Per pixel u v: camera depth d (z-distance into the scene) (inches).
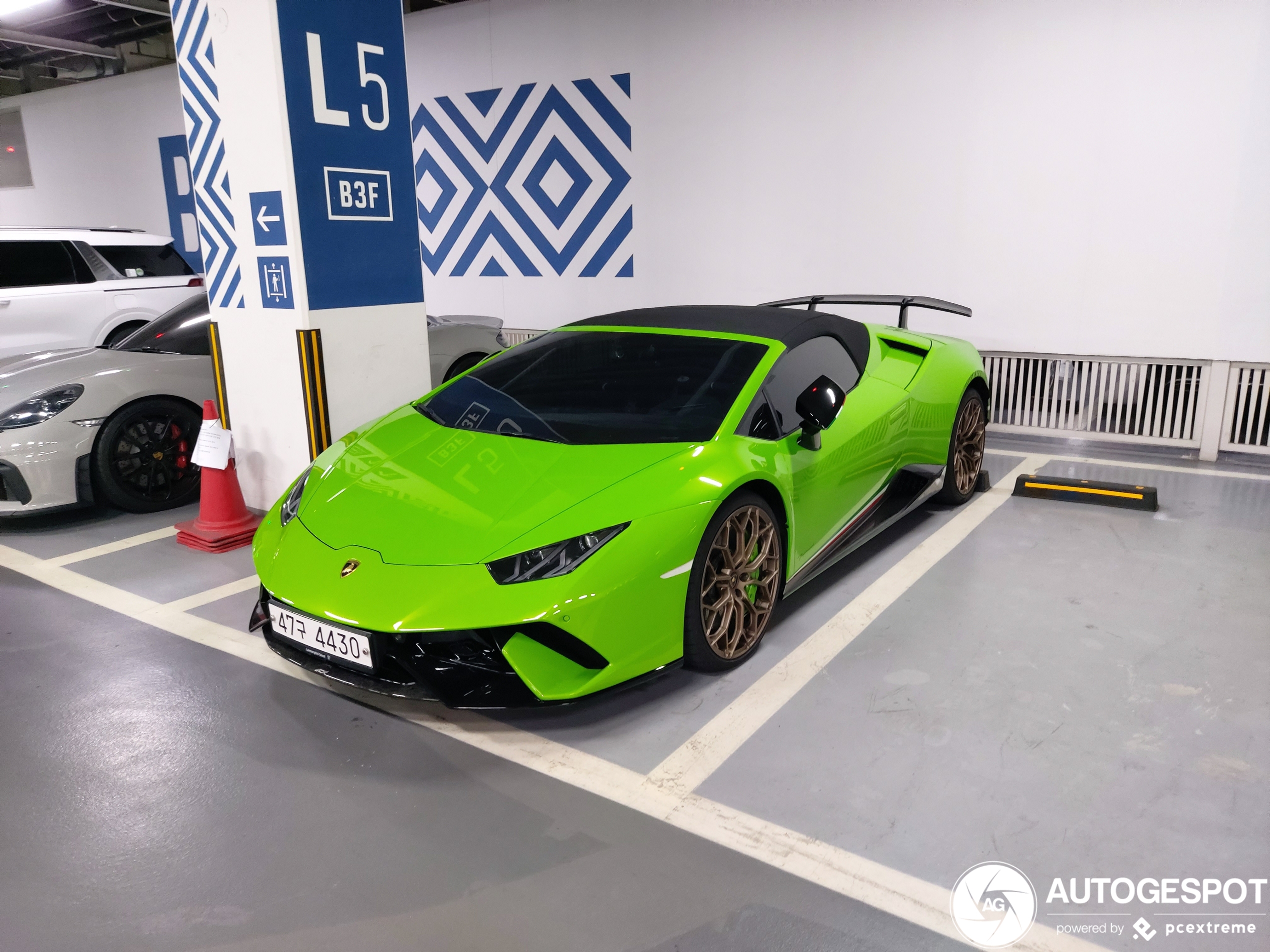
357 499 96.8
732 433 98.6
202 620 118.1
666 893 66.3
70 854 72.1
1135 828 72.4
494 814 76.2
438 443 105.7
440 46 276.1
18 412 150.2
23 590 129.7
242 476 157.9
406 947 61.5
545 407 109.3
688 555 88.2
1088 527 147.8
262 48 129.1
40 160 422.3
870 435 120.6
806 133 220.2
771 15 217.5
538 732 88.8
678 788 79.0
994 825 73.1
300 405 144.5
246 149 136.3
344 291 144.0
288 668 104.1
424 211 297.6
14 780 82.3
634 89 242.2
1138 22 177.9
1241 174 175.0
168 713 94.0
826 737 86.5
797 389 111.3
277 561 92.9
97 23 398.3
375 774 82.5
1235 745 83.8
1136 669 98.8
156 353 175.9
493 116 270.8
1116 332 194.7
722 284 242.8
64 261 278.5
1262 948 60.5
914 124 206.2
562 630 80.5
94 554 145.3
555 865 69.6
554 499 88.8
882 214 215.3
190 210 372.8
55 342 273.9
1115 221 189.5
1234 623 110.2
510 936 62.3
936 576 126.9
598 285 264.7
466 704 81.8
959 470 155.8
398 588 82.4
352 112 140.2
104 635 114.0
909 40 202.1
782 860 69.6
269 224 137.6
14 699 97.4
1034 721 88.6
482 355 209.8
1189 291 185.2
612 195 254.2
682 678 99.0
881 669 99.8
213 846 72.7
